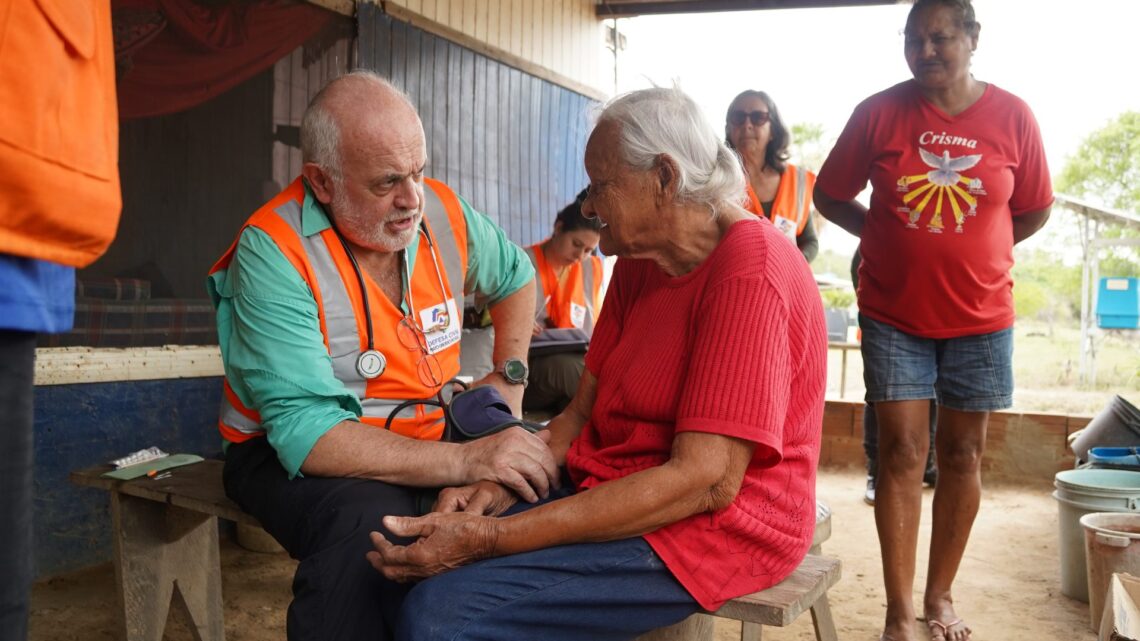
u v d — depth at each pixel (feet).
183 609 9.11
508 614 5.43
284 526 6.88
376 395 7.52
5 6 3.19
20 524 3.53
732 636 10.71
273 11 14.82
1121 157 84.02
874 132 9.86
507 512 6.64
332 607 6.16
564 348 14.58
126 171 12.76
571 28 23.89
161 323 13.17
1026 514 15.96
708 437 5.34
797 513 5.91
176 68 13.32
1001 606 11.56
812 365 5.85
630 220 5.95
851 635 10.61
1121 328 46.75
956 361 9.72
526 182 22.11
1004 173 9.39
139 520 8.70
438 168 19.06
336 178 7.02
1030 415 18.24
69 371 12.00
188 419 13.55
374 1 16.97
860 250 10.77
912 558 9.75
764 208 15.19
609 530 5.46
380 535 5.81
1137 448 12.92
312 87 15.71
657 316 6.08
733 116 14.98
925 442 9.76
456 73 19.44
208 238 13.93
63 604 11.17
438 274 7.95
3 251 3.27
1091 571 10.64
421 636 5.34
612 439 6.34
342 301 7.27
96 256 3.79
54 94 3.35
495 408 7.72
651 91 6.00
